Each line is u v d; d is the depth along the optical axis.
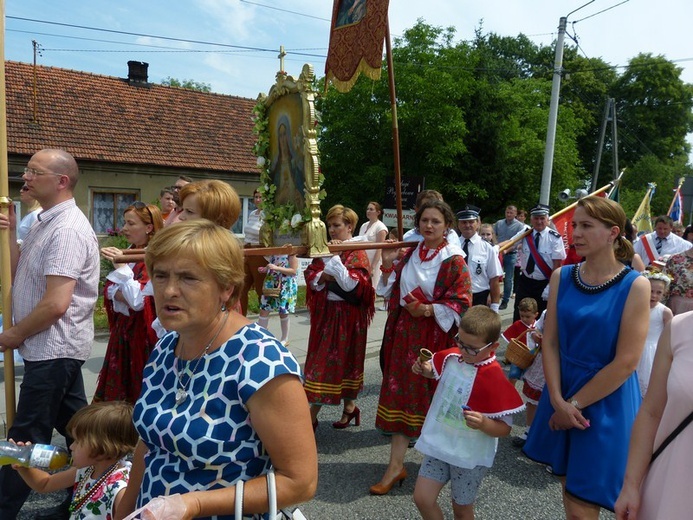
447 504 3.41
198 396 1.40
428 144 19.98
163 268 1.38
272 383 1.38
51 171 2.84
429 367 2.89
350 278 4.11
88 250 2.92
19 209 13.93
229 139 18.06
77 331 2.93
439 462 2.75
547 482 3.74
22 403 2.83
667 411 1.77
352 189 20.45
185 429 1.37
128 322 3.50
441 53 20.52
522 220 12.28
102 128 15.99
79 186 15.03
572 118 26.84
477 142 22.31
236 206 2.66
